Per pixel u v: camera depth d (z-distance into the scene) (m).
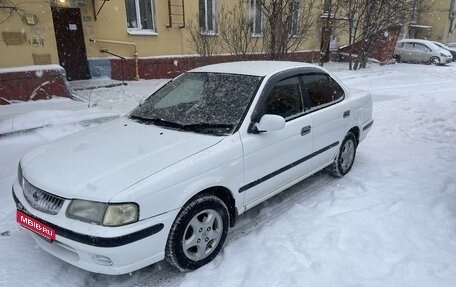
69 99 8.76
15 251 3.12
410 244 3.14
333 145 4.36
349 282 2.67
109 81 11.66
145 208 2.49
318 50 19.44
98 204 2.41
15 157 5.11
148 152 2.88
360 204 3.88
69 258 2.61
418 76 16.73
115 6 11.70
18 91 8.13
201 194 2.91
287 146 3.61
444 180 4.45
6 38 8.09
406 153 5.59
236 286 2.70
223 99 3.48
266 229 3.47
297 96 3.87
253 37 13.43
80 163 2.79
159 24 12.75
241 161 3.13
